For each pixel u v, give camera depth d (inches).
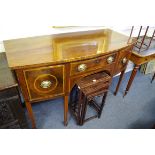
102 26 58.6
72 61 36.0
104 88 48.4
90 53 38.5
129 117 59.6
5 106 32.9
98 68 43.6
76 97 54.8
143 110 63.6
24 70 32.6
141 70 88.7
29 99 38.4
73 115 57.4
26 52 37.4
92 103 60.4
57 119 55.7
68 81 39.7
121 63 51.3
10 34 45.5
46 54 36.7
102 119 57.5
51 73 35.8
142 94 72.4
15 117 36.4
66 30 53.4
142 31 70.5
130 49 51.0
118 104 65.2
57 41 44.9
